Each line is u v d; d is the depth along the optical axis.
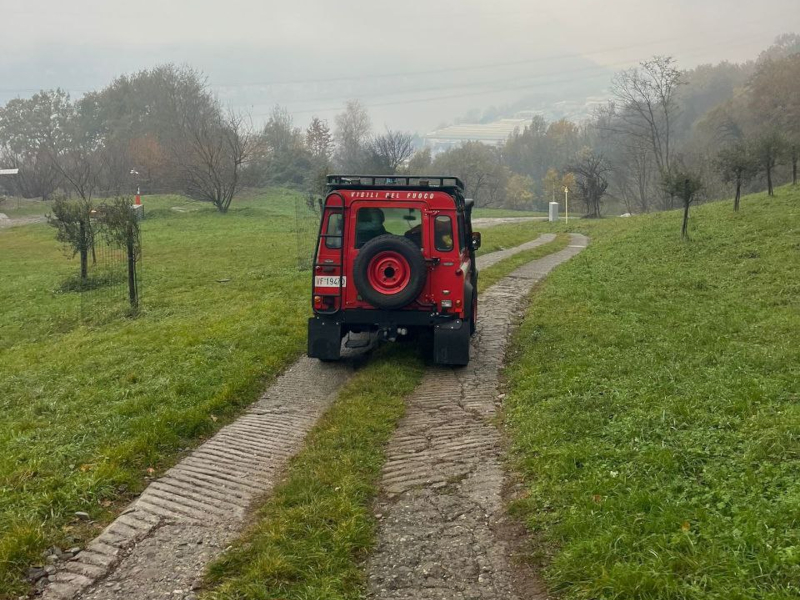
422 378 9.53
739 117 64.38
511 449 6.59
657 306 12.87
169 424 7.57
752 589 3.74
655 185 61.75
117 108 90.06
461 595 4.36
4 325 16.69
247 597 4.34
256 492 6.09
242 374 9.46
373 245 9.48
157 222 43.28
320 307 9.94
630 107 66.31
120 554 5.04
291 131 91.06
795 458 5.27
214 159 51.53
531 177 99.81
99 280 21.33
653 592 3.88
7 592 4.51
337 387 9.32
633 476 5.33
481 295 16.36
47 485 5.97
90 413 8.16
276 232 36.09
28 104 96.25
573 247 29.62
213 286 19.38
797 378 7.35
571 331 11.18
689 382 7.52
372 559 4.86
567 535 4.74
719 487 4.95
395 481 6.14
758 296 13.08
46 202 64.38
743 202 28.30
